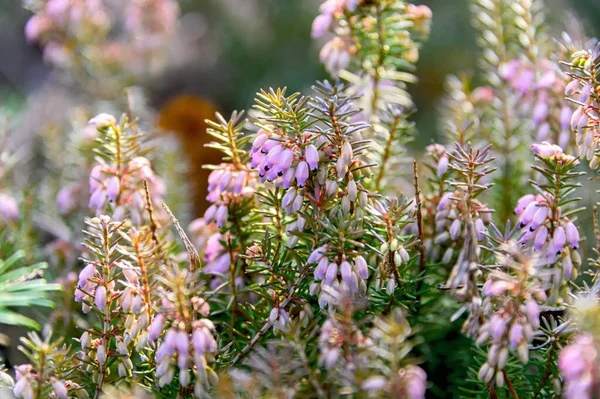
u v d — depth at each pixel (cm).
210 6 131
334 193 46
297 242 48
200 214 69
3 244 54
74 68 75
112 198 49
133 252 47
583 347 42
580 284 53
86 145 58
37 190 61
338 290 45
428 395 51
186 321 45
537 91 53
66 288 52
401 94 55
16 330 54
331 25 54
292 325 45
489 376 44
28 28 72
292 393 44
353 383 43
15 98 102
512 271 46
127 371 47
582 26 57
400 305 48
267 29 130
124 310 46
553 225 46
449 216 48
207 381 45
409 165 62
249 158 49
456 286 45
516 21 54
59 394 45
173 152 60
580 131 47
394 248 47
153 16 80
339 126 46
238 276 49
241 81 125
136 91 74
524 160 56
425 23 55
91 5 72
